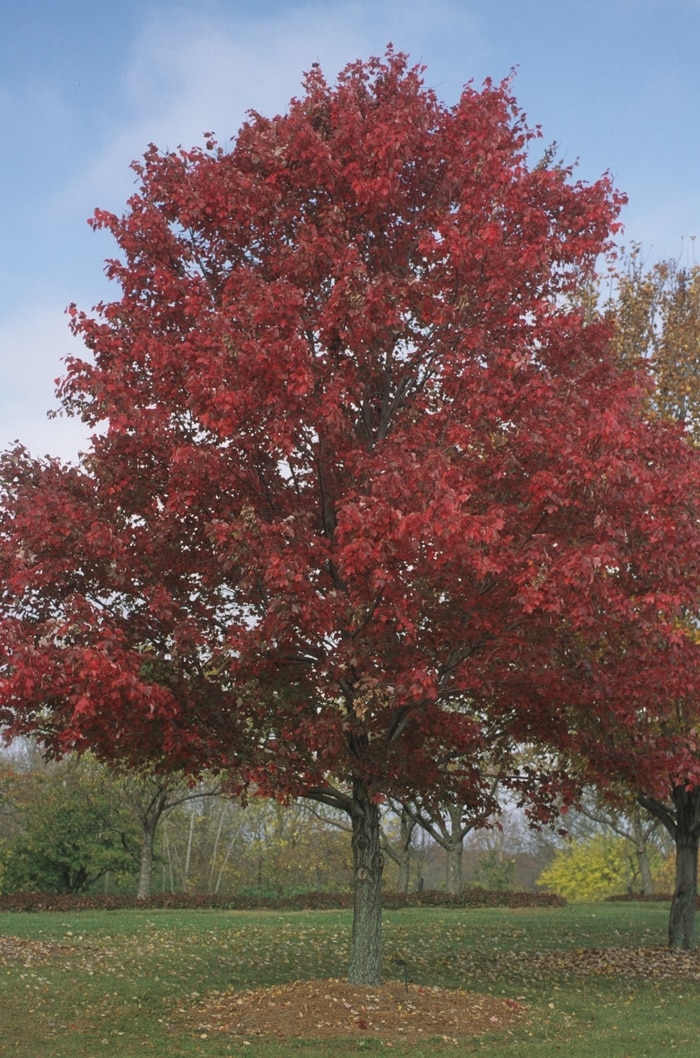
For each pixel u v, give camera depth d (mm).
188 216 11695
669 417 19328
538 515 10305
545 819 12859
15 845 41969
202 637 10203
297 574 9344
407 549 9305
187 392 10961
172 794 41781
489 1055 9312
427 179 12289
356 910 12227
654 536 10039
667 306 20734
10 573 10266
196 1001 12227
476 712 13461
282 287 10477
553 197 12070
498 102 12609
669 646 11594
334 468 11562
